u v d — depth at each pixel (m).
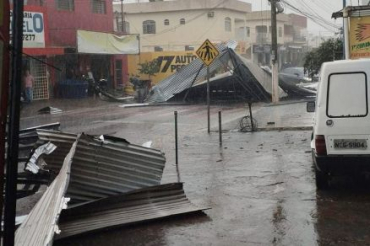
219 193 8.17
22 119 21.48
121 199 6.55
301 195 7.86
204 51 16.11
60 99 30.59
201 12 54.62
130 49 35.41
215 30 54.66
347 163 7.57
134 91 36.31
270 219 6.65
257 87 29.30
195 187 8.66
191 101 29.89
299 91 31.48
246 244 5.74
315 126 7.82
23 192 6.80
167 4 55.22
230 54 28.48
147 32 56.72
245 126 17.16
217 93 29.62
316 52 26.80
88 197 6.54
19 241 4.54
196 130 17.27
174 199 7.05
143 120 20.92
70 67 32.75
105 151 6.81
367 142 7.46
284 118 19.89
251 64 29.20
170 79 30.33
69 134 7.38
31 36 27.16
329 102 7.67
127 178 7.00
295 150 12.38
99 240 5.85
